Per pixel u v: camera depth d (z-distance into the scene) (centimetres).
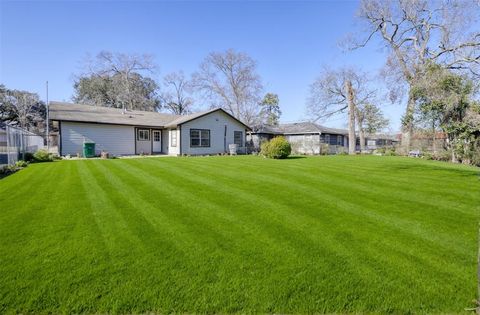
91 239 321
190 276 239
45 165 1133
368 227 366
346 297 210
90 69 3494
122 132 1928
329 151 2623
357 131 3622
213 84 3528
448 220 396
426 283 228
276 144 1544
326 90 3066
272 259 272
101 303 202
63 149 1677
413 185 661
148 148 2108
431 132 1664
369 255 281
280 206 471
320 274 243
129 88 3666
